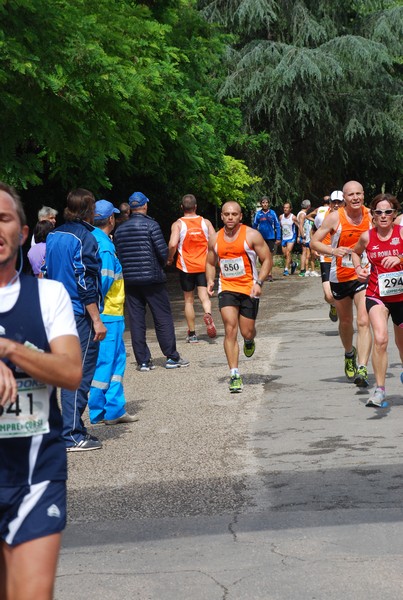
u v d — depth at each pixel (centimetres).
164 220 2927
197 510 570
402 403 869
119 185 2566
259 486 616
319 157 3456
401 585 434
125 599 432
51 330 320
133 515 567
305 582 442
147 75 1578
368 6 3484
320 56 3189
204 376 1077
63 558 493
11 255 318
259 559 476
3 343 301
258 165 3381
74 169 1817
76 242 738
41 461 318
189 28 2398
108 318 834
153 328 1596
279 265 3100
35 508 314
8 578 316
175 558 484
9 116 1268
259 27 3300
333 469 649
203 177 2612
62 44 1245
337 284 963
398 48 3447
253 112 3250
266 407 881
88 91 1329
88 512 578
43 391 321
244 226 960
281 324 1531
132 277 1125
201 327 1556
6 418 316
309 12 3366
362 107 3316
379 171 3656
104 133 1409
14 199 321
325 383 990
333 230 957
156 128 1991
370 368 1086
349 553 479
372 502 566
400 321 851
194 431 795
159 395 974
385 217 823
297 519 539
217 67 3156
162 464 690
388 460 666
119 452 734
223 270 966
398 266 828
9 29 1182
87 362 749
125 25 1545
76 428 745
